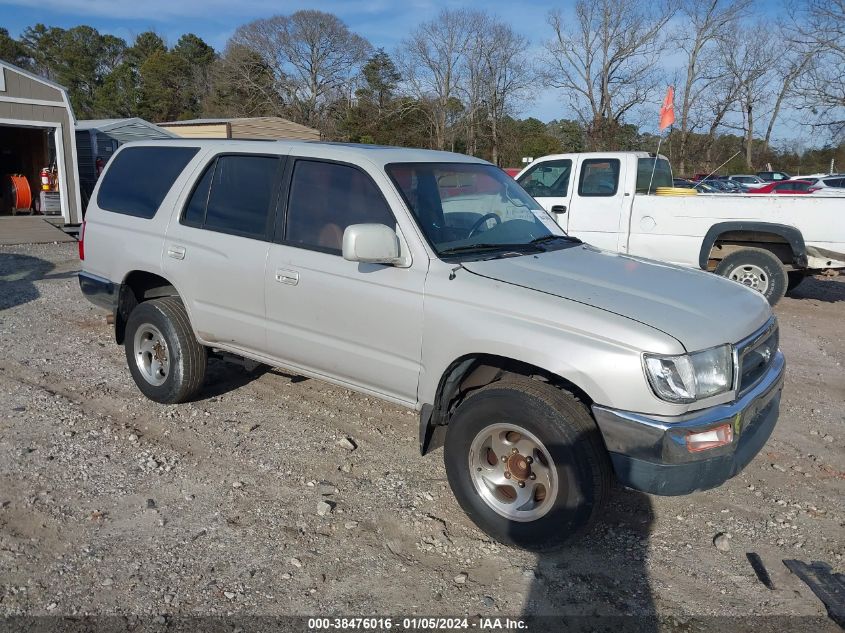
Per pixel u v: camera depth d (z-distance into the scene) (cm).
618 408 319
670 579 342
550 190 1009
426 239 383
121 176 552
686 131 4050
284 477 428
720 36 3866
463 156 479
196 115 6419
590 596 328
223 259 461
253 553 349
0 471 419
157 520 375
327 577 334
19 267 1151
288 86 6041
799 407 571
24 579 324
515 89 5250
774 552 366
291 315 431
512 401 338
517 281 362
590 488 327
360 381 416
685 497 420
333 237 416
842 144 3853
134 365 534
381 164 409
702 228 903
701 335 326
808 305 981
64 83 7225
